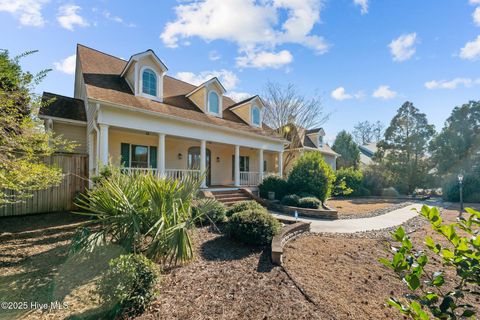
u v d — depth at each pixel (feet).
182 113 38.68
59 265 14.40
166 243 13.42
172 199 14.46
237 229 18.88
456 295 5.41
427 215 6.28
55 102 37.14
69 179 30.66
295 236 21.99
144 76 37.22
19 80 15.90
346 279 13.87
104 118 28.73
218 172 54.08
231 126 45.93
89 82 32.32
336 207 45.27
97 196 14.97
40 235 20.58
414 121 82.89
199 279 13.10
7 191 26.00
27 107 17.08
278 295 11.69
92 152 32.60
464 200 61.00
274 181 44.80
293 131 70.38
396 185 80.23
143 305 10.14
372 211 40.24
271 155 70.18
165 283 12.51
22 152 18.22
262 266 15.06
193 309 10.38
